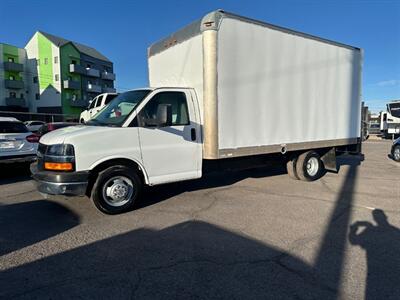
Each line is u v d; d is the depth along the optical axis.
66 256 3.85
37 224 4.96
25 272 3.45
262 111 6.70
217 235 4.49
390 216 5.34
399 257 3.80
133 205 5.55
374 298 2.96
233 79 6.12
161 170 5.69
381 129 29.39
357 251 3.97
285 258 3.78
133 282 3.25
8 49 51.22
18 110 51.88
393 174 9.50
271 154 7.74
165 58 6.95
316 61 7.81
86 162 4.97
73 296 3.00
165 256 3.84
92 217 5.28
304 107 7.62
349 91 8.93
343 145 8.96
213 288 3.13
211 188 7.33
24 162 8.09
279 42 6.90
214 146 5.96
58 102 52.84
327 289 3.12
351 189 7.36
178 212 5.52
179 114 5.91
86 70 55.88
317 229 4.73
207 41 5.76
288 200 6.32
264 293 3.04
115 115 5.67
